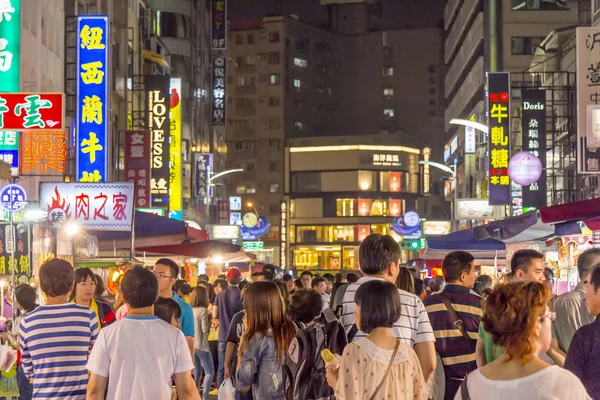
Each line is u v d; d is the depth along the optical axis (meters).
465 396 4.71
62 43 37.50
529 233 18.08
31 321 7.92
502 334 4.67
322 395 7.56
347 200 118.88
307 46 134.38
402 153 120.69
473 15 87.81
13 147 26.41
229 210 94.31
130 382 6.80
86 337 7.96
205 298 17.09
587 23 56.47
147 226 18.20
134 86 55.53
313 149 121.12
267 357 9.08
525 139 46.19
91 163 34.78
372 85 138.88
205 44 93.94
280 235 117.44
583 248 21.58
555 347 7.89
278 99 129.38
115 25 50.81
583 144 27.42
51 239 16.23
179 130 58.50
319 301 9.45
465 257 8.69
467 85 89.50
